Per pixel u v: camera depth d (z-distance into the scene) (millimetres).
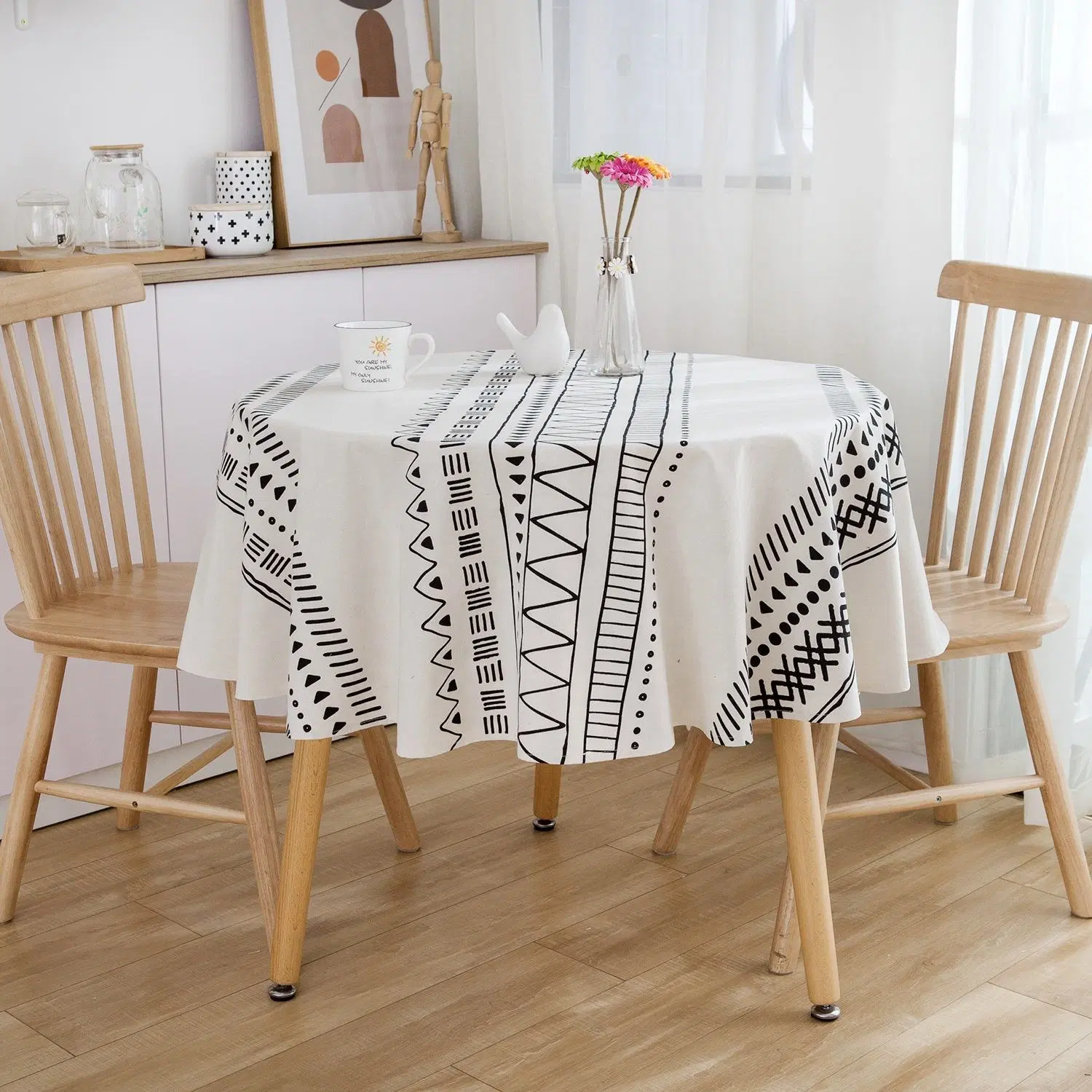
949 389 2229
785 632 1713
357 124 3010
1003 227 2334
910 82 2393
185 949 2012
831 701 1713
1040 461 2074
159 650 1908
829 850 2311
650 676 1682
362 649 1762
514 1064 1731
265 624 1796
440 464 1653
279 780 2637
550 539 1631
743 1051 1752
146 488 2273
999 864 2256
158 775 2570
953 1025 1808
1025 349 2410
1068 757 2334
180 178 2805
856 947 2000
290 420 1768
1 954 1998
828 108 2496
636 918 2090
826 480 1679
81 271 2162
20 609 2090
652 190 2793
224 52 2832
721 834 2371
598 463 1610
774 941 1930
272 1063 1740
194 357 2494
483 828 2398
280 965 1871
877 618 1782
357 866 2262
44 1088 1691
